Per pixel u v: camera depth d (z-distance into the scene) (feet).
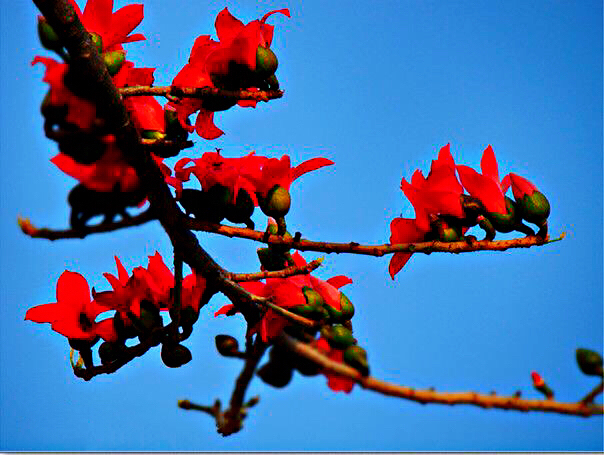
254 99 7.99
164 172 8.01
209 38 8.07
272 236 7.96
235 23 8.05
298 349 7.23
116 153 7.66
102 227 7.67
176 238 7.85
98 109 7.55
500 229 8.13
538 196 8.09
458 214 8.14
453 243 8.09
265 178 8.05
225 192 7.97
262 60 8.00
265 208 8.04
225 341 7.28
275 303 8.02
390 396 7.16
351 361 7.20
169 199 7.79
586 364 7.17
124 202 7.72
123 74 8.02
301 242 7.99
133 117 7.98
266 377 7.32
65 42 7.51
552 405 7.13
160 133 7.98
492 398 7.15
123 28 8.04
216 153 8.06
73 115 7.54
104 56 7.93
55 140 7.56
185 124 8.05
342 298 8.12
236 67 8.01
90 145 7.59
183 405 7.38
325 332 7.75
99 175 7.65
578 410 7.13
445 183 8.16
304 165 8.07
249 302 7.95
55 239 7.62
